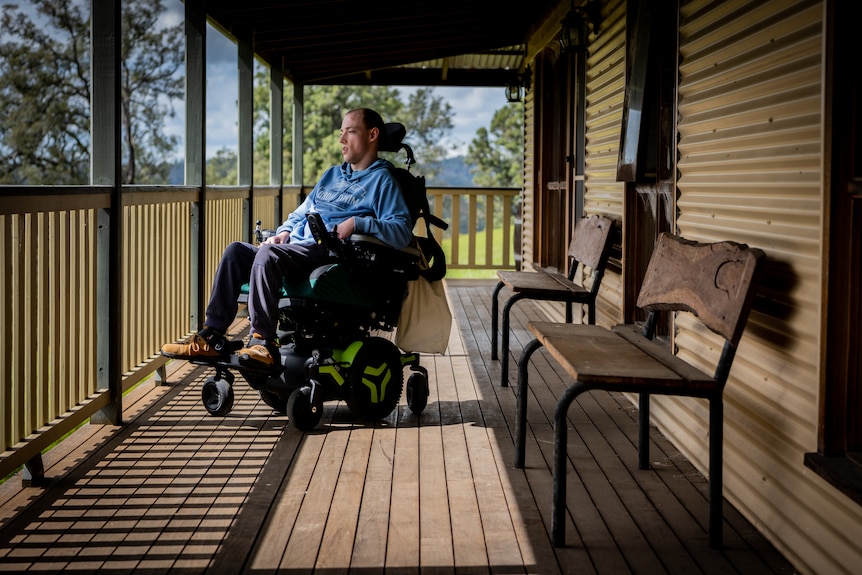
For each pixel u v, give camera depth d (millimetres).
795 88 2508
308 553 2492
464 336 6336
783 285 2562
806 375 2385
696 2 3402
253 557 2463
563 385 4695
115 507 2838
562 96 7488
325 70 9734
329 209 4035
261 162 35469
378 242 3846
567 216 6621
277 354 3750
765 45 2725
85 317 3613
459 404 4266
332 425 3863
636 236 4430
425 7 7465
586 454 3441
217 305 3812
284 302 3793
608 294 5176
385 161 4082
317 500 2914
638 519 2762
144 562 2424
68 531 2641
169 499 2916
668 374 2477
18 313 2988
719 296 2564
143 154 29703
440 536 2621
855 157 2191
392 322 4070
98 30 3631
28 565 2396
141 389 4570
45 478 3115
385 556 2477
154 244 4672
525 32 8781
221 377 3932
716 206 3158
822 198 2225
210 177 44125
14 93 27266
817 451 2279
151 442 3580
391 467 3268
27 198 2992
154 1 29438
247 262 3889
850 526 2117
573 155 6578
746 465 2801
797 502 2414
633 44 4305
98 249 3725
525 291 4582
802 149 2443
